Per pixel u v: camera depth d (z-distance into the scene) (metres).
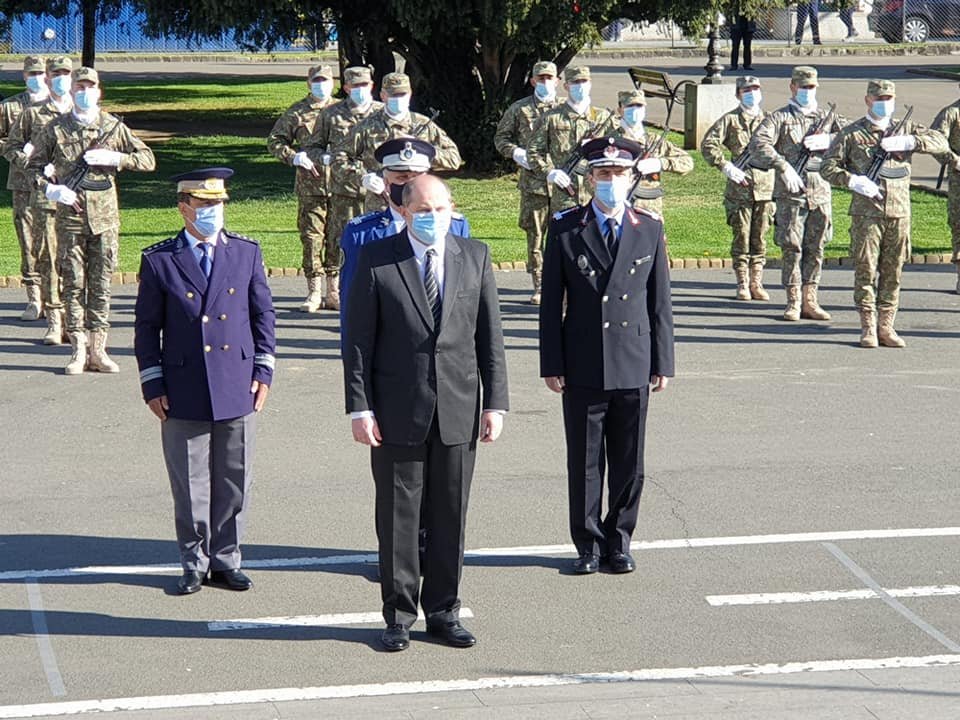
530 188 14.55
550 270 7.49
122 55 48.97
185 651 6.52
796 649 6.51
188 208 7.17
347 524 8.27
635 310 7.45
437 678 6.22
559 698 6.00
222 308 7.17
